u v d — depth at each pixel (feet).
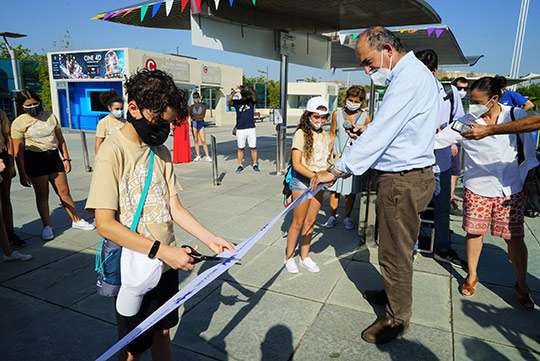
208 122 93.20
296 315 9.11
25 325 8.73
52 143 13.70
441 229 11.87
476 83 8.82
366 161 7.21
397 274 7.79
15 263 11.96
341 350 7.81
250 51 23.56
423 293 10.11
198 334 8.36
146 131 5.02
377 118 7.11
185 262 4.97
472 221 9.49
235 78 88.74
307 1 20.45
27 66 84.58
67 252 12.84
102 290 5.24
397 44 7.32
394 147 7.39
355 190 13.89
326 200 19.88
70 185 22.84
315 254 12.76
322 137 10.78
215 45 21.70
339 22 25.90
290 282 10.76
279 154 26.21
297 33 26.07
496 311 9.20
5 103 80.18
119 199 5.10
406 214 7.52
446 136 9.62
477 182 9.33
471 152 9.30
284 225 15.65
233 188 22.30
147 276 5.00
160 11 21.95
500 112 9.05
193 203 19.04
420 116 7.14
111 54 61.72
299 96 150.82
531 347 7.83
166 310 4.64
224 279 10.93
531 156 8.86
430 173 7.54
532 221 16.20
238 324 8.74
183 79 73.72
